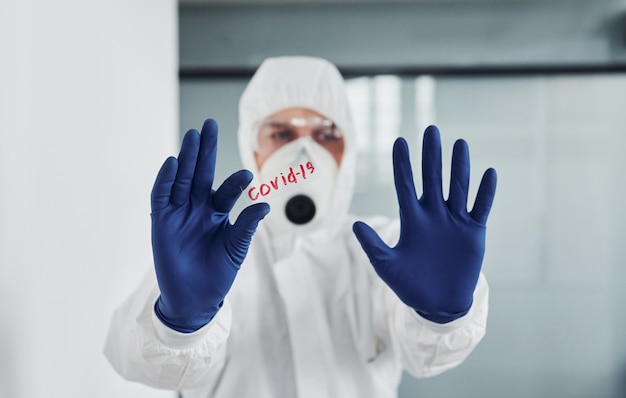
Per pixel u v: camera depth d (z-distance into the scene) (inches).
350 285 40.1
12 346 28.7
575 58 93.2
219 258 28.3
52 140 33.6
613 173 92.0
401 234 31.5
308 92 43.0
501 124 92.7
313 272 40.3
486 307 34.0
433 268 30.8
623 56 92.7
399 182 31.2
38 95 31.7
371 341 38.7
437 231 31.1
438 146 31.6
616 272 91.7
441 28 94.0
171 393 67.7
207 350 30.9
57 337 34.8
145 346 29.9
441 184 31.6
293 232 41.1
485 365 91.9
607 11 93.0
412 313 32.9
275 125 41.5
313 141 41.3
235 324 39.0
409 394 92.0
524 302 91.9
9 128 28.1
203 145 29.0
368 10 94.4
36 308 31.6
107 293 44.7
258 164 41.8
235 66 95.0
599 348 91.4
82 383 39.3
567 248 92.0
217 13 95.3
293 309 39.1
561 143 92.5
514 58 93.6
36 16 31.5
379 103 93.4
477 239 30.8
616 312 91.5
